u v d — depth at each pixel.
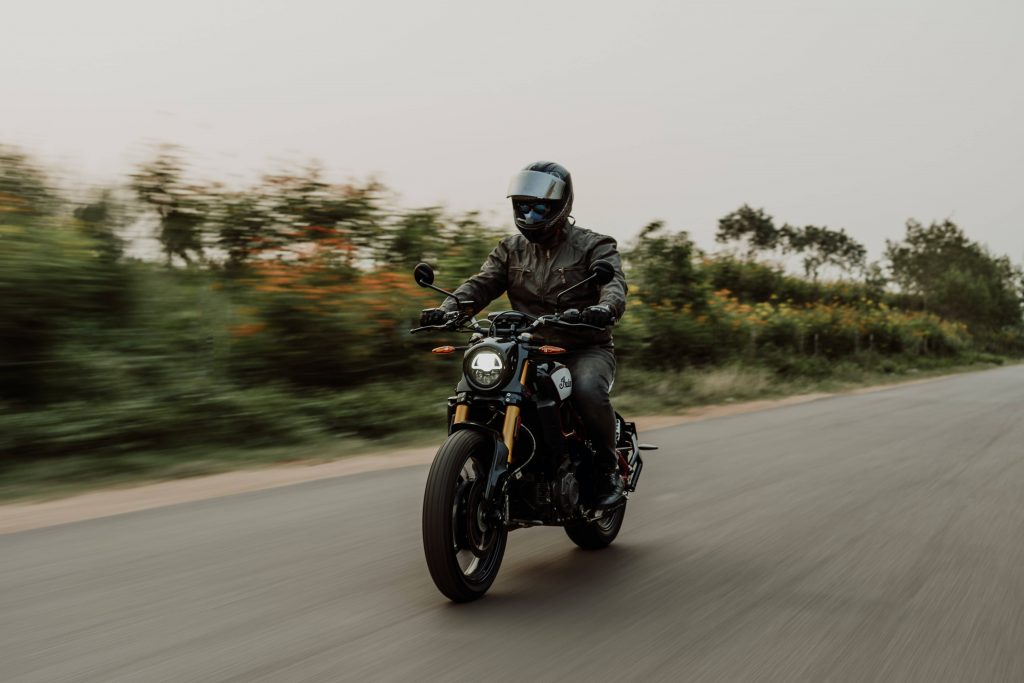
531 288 4.59
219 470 7.43
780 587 4.13
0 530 5.21
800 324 24.59
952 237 72.31
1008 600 3.95
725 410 14.00
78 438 7.20
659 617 3.68
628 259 19.22
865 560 4.64
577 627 3.54
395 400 9.82
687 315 18.39
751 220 56.09
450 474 3.77
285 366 9.83
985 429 10.70
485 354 3.91
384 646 3.29
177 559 4.50
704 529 5.36
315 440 8.69
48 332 7.75
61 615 3.61
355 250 11.18
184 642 3.31
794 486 6.78
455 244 12.49
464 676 3.01
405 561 4.51
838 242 59.25
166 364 8.46
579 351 4.60
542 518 4.18
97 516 5.62
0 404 7.39
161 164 9.95
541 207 4.38
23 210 8.27
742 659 3.20
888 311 34.81
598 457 4.55
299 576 4.21
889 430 10.56
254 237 10.74
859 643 3.38
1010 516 5.76
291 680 2.95
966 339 47.84
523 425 4.10
